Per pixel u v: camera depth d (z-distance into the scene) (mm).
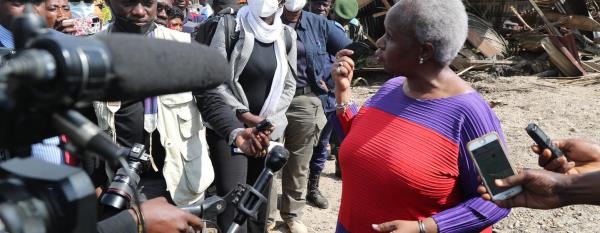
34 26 879
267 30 3619
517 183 1693
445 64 2111
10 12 2246
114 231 1441
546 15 11203
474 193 2135
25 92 841
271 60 3641
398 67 2139
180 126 2947
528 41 10734
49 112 891
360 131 2285
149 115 2859
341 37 4504
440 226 2072
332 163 6176
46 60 814
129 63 910
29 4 931
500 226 4594
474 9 11492
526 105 8234
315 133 4352
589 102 8250
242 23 3602
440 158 2090
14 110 871
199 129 3061
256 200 1777
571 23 10945
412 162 2094
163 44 988
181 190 2961
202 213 1705
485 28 10828
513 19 11484
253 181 3885
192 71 1013
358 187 2268
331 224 4766
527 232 4457
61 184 985
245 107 3537
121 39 934
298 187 4383
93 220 1016
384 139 2172
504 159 1788
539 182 1670
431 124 2102
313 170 5012
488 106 2123
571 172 1865
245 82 3646
